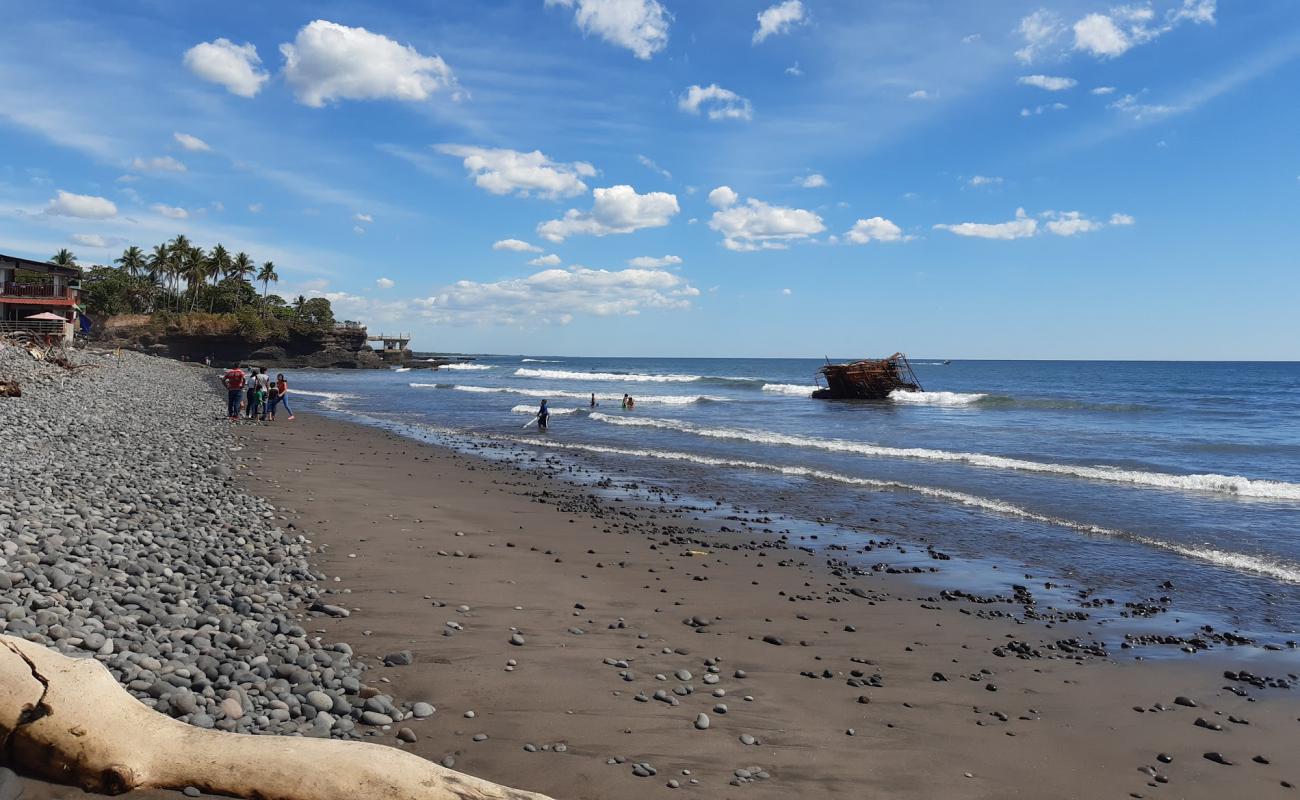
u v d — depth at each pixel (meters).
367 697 5.89
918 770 5.42
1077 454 25.22
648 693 6.45
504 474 20.42
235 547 10.04
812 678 7.12
